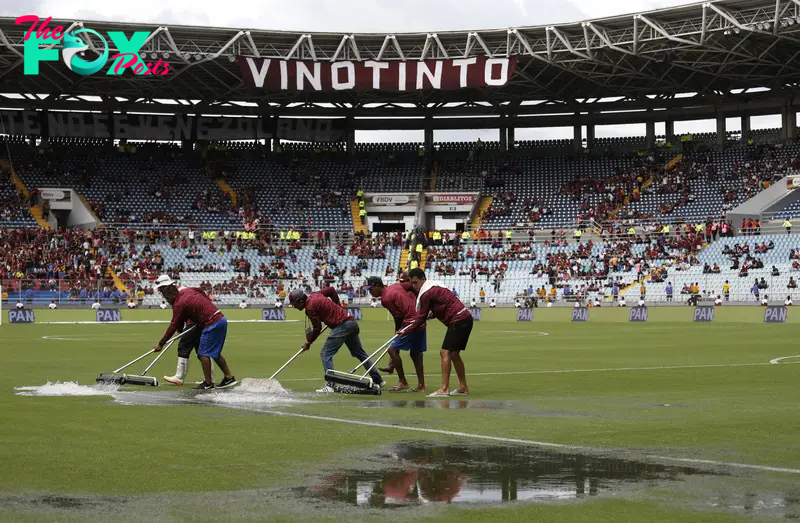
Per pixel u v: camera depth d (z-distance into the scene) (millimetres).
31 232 65188
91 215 70812
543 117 82375
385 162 82000
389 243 71438
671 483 7453
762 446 9297
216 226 73625
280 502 6805
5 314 54406
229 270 66500
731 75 69812
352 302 64688
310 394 14539
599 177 77438
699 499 6891
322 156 82688
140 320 58438
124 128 78125
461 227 79625
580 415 11812
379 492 7133
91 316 57281
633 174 76500
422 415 11766
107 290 58781
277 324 53562
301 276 65500
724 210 68812
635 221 70188
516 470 7992
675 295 59812
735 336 36562
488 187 79312
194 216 74062
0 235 64125
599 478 7652
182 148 80812
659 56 67062
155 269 64938
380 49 68125
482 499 6895
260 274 66438
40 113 76062
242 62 65312
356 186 79562
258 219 73812
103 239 67000
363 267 69062
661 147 79625
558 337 37000
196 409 12359
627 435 10023
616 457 8641
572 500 6859
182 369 16203
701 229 65000
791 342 31812
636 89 75812
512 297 64312
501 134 82938
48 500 6867
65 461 8438
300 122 81188
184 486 7359
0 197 70500
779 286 56188
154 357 24219
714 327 46031
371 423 10969
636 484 7418
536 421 11195
